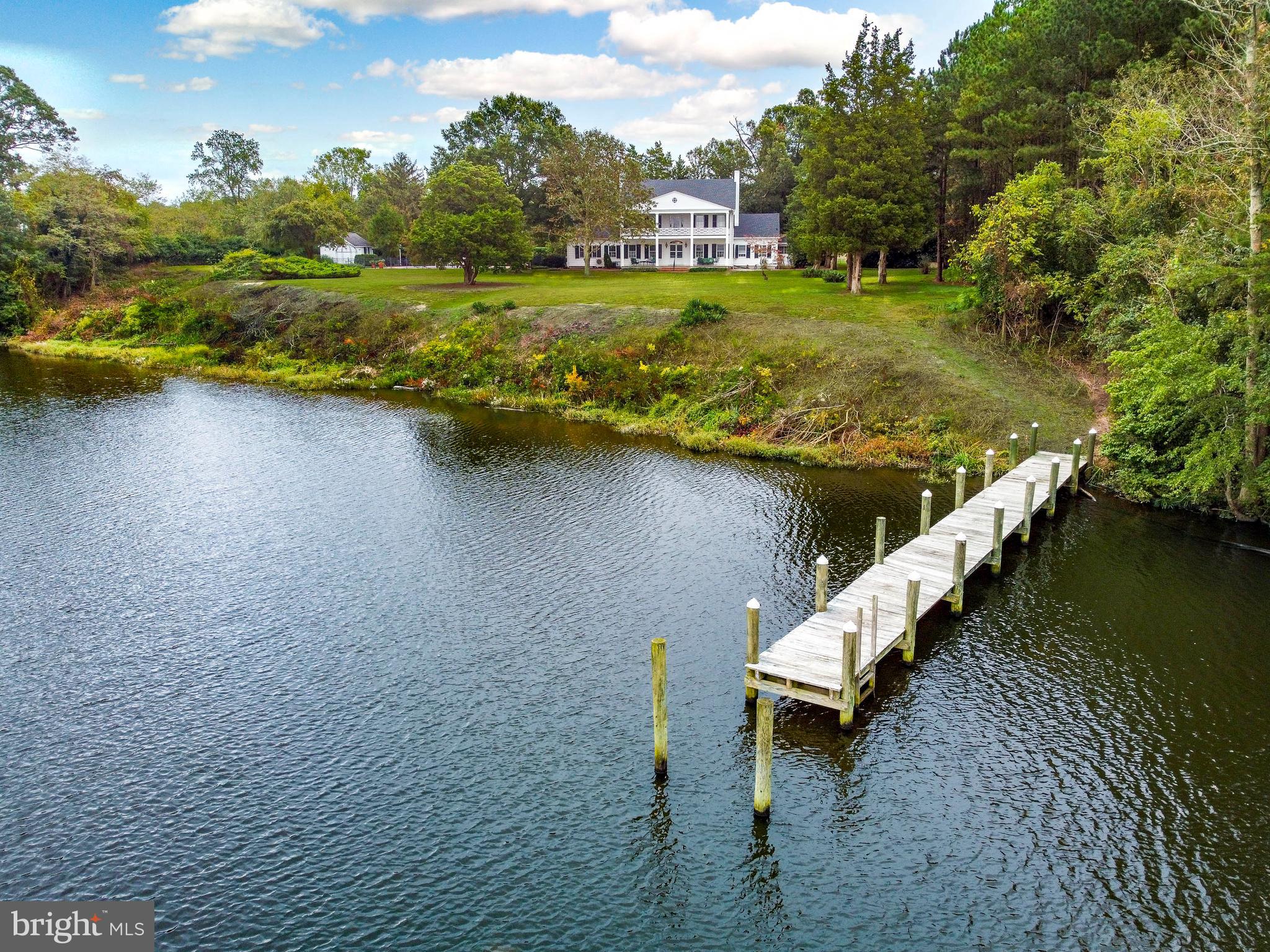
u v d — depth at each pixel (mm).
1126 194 36469
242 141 150625
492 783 16344
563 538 27719
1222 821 15172
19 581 24891
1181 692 18906
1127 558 25594
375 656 20781
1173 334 27219
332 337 56812
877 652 18797
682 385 42906
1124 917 13320
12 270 70812
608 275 74000
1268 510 27375
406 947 12883
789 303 50031
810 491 31844
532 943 12969
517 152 89750
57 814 15633
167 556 26625
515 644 21234
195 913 13516
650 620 22266
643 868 14359
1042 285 39906
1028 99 46438
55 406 46250
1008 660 20219
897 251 59531
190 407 46312
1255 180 25500
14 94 85562
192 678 19922
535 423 42875
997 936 13023
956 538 21531
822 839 14945
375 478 34000
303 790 16203
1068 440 33906
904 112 48781
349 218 107438
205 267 83562
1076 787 16047
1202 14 38750
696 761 16891
